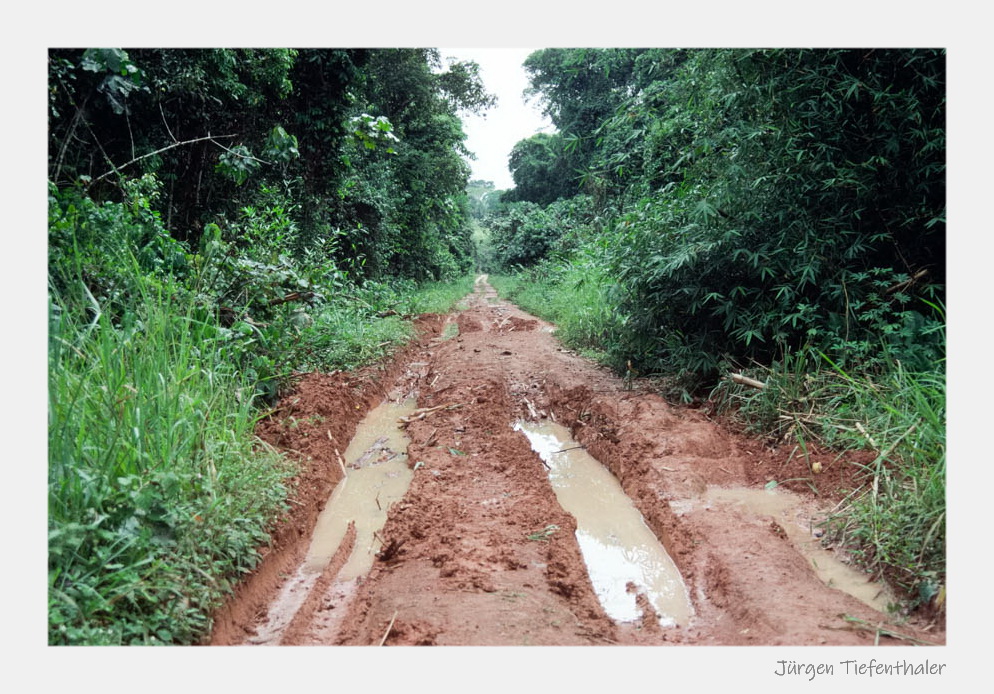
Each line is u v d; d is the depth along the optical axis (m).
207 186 9.16
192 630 2.88
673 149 8.13
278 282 6.64
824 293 5.82
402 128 19.05
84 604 2.66
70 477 2.98
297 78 11.17
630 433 5.75
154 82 7.45
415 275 23.61
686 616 3.39
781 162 5.95
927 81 5.32
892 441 4.27
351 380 7.24
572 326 10.55
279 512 4.03
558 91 25.25
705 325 6.58
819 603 3.14
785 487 4.57
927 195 5.70
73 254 4.98
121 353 3.84
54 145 6.35
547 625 3.08
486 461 5.40
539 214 28.08
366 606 3.42
